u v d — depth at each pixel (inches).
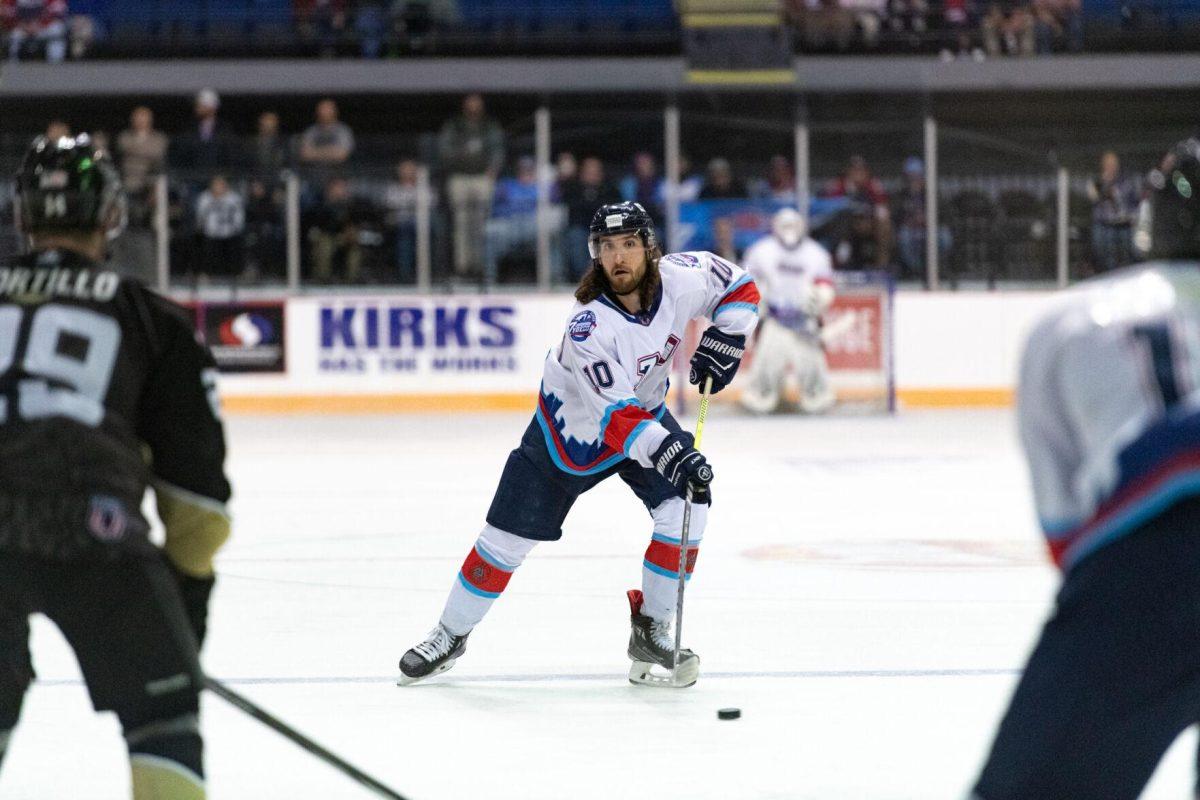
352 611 417.1
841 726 294.8
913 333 1122.0
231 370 1116.5
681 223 1098.7
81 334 177.5
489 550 330.6
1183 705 151.4
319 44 1290.6
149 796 176.7
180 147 1101.7
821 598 429.7
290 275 1116.5
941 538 547.5
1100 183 1099.3
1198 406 149.9
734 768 267.6
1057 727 150.6
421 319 1120.8
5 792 254.8
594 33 1306.6
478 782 260.1
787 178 1106.1
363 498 666.2
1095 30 1300.4
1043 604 418.6
